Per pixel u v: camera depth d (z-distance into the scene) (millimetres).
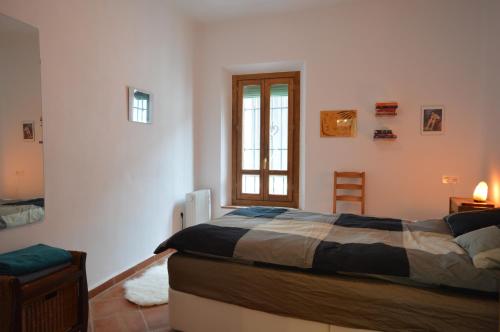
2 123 1830
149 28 3227
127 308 2400
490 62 3121
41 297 1650
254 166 4449
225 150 4363
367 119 3643
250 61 4035
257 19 3984
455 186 3408
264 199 4406
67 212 2316
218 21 4125
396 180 3592
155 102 3350
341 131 3730
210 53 4199
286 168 4309
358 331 1600
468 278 1447
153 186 3354
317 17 3762
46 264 1729
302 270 1769
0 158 1828
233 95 4473
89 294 2525
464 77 3338
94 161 2559
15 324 1461
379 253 1663
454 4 3332
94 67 2535
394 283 1589
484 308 1411
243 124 4469
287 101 4270
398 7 3494
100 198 2631
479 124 3311
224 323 1909
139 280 2869
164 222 3561
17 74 1931
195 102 4215
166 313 2330
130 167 2990
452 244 1851
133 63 2996
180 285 2014
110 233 2754
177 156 3805
